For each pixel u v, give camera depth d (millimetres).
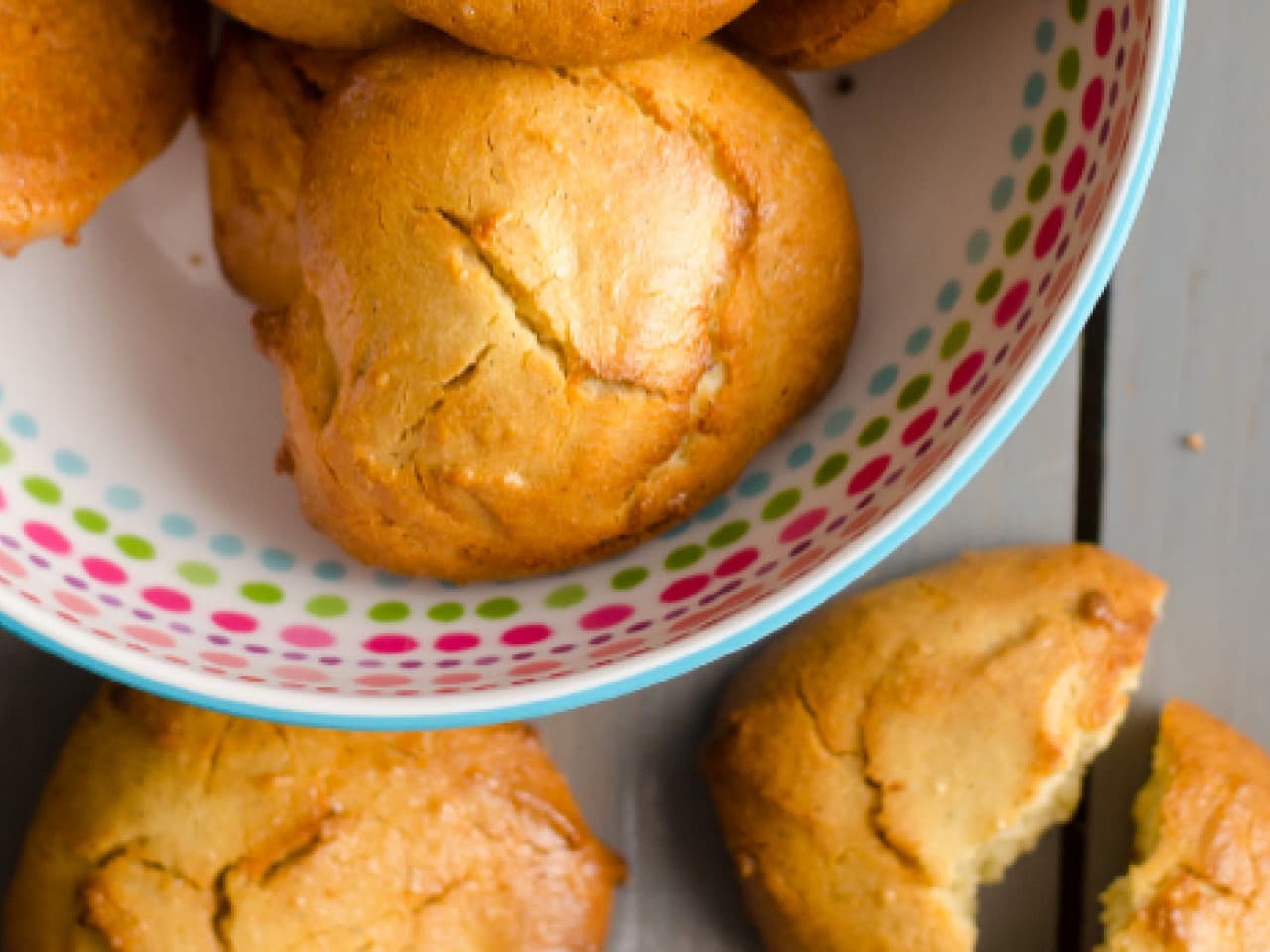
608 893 327
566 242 267
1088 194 270
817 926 320
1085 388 346
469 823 319
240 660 279
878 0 276
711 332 273
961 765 318
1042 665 321
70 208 288
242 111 295
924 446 277
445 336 267
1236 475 344
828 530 278
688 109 272
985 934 333
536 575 286
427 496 272
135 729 318
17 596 268
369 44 280
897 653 324
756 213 274
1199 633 342
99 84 286
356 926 312
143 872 312
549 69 270
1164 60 261
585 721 334
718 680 336
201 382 298
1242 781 325
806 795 320
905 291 291
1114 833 335
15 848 327
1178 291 346
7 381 288
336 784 316
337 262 272
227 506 293
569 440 269
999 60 286
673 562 285
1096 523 344
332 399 276
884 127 297
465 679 276
